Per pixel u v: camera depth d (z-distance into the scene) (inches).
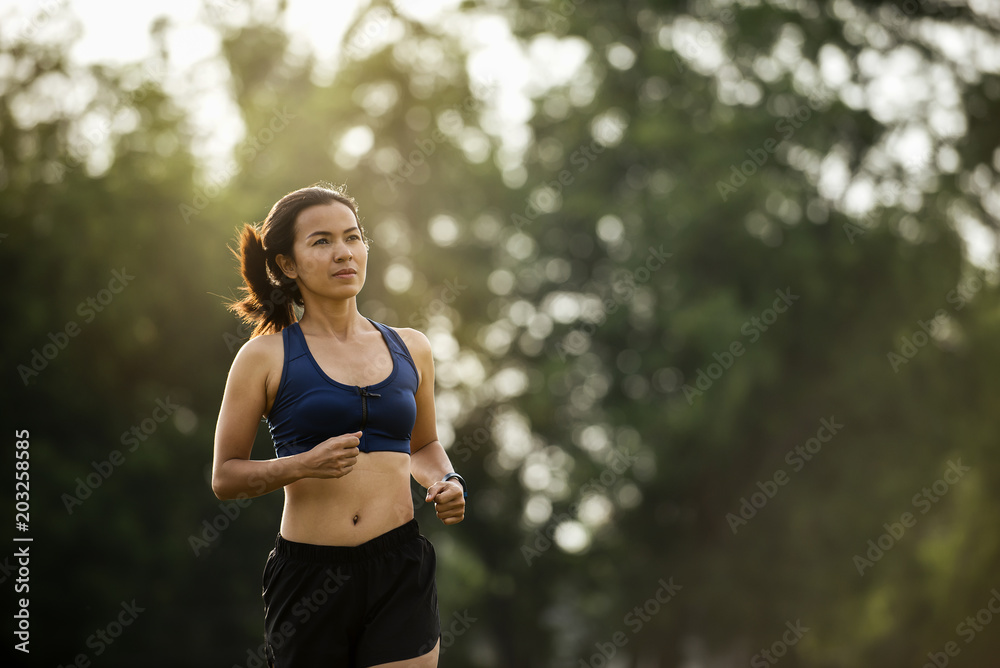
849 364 2257.6
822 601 2284.7
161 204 1990.7
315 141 2217.0
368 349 307.4
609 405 2497.5
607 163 2492.6
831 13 2370.8
